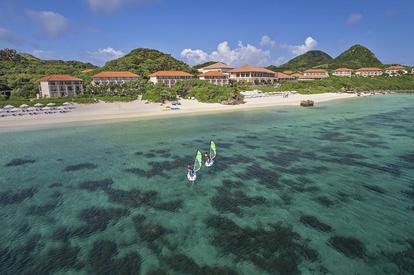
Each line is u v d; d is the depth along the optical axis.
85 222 18.56
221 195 22.22
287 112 69.00
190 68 160.62
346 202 20.59
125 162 30.80
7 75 105.50
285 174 26.41
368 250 15.07
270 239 16.19
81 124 53.78
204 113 67.88
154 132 46.22
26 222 18.66
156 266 14.11
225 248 15.48
